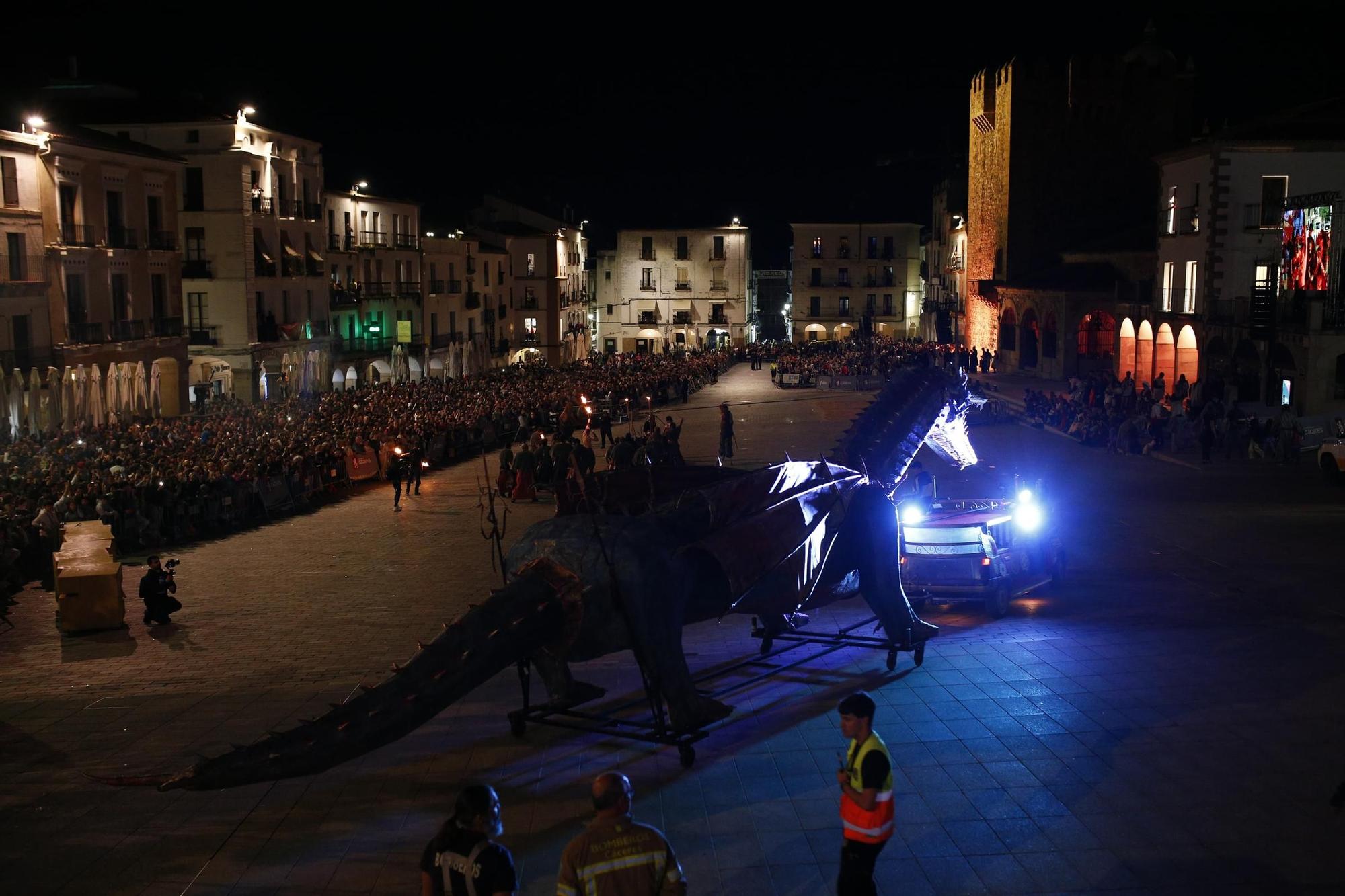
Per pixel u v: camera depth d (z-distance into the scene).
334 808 10.45
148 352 50.53
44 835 10.07
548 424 47.53
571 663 14.88
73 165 45.59
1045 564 18.52
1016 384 63.97
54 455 30.95
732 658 14.95
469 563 23.20
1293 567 19.62
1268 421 34.81
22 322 42.81
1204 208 47.25
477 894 6.30
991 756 11.16
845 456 14.59
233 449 32.16
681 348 103.31
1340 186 45.34
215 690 14.73
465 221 96.50
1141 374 55.16
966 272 85.12
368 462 36.16
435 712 9.53
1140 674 13.63
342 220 71.38
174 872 9.28
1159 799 10.05
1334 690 12.84
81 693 14.84
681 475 13.31
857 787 7.54
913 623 14.13
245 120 58.41
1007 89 73.75
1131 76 73.12
